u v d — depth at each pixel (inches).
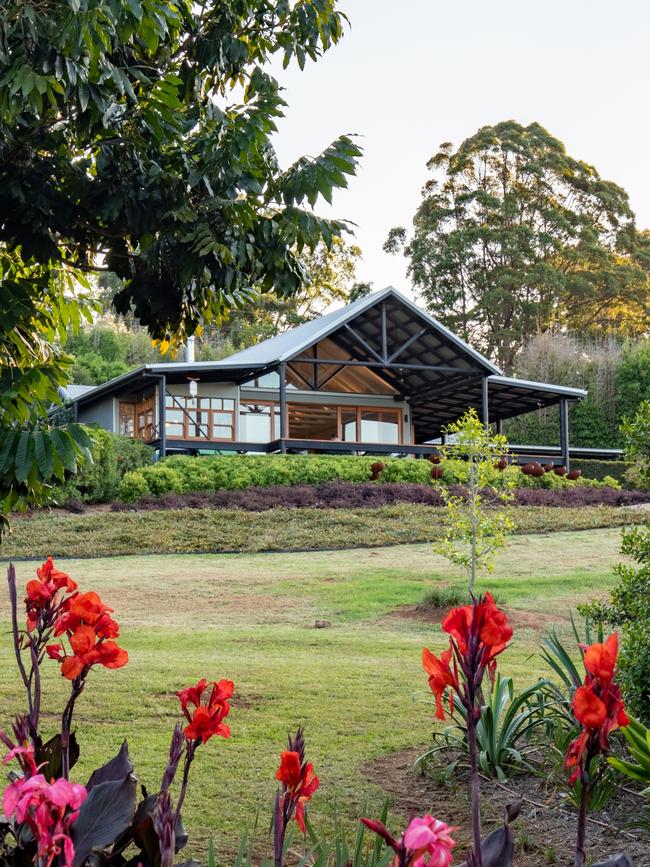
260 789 209.8
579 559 682.2
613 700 62.8
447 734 221.1
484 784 206.1
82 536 747.4
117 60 170.6
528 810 189.6
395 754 236.2
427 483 1032.2
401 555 716.7
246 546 743.1
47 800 61.0
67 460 151.8
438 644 409.7
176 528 783.1
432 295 2249.0
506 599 518.0
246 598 545.3
